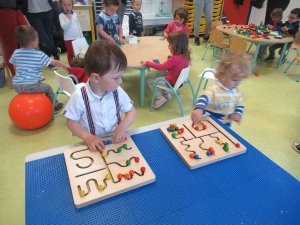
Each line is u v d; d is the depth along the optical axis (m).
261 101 2.70
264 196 0.72
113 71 0.80
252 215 0.66
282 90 2.99
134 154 0.84
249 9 5.56
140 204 0.67
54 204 0.65
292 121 2.34
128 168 0.77
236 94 1.26
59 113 2.30
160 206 0.67
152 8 4.95
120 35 2.99
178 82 2.04
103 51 0.78
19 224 1.27
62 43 3.98
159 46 2.75
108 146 0.87
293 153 1.90
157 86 2.27
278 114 2.45
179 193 0.71
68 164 0.77
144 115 2.34
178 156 0.86
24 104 1.90
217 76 1.23
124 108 1.03
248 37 3.31
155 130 1.01
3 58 2.56
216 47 3.91
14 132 2.01
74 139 1.96
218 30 3.67
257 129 2.19
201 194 0.71
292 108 2.57
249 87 3.04
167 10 5.12
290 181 0.78
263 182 0.77
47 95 2.19
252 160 0.86
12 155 1.76
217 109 1.28
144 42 2.90
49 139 1.94
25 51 1.90
